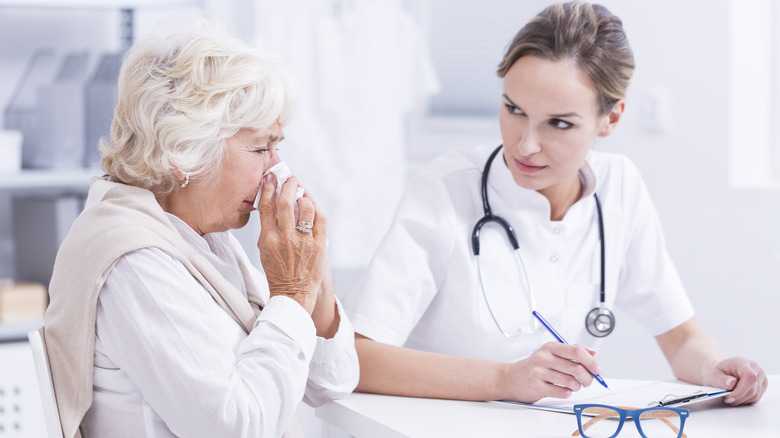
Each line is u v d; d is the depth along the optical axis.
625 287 1.94
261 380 1.35
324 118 3.59
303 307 1.46
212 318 1.36
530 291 1.75
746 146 2.91
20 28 3.31
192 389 1.30
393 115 3.67
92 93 3.13
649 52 3.08
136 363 1.32
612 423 1.42
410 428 1.39
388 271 1.70
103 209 1.38
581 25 1.56
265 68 1.44
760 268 2.77
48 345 1.36
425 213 1.75
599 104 1.59
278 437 1.38
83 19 3.42
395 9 3.66
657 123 3.06
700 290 2.92
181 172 1.41
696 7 2.94
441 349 1.79
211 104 1.39
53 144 3.09
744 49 2.88
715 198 2.92
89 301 1.32
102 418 1.37
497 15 3.73
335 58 3.58
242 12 3.61
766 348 2.75
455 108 3.91
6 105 3.29
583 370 1.47
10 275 3.33
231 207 1.47
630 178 1.90
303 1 3.71
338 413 1.54
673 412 1.37
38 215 3.09
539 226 1.76
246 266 1.63
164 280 1.33
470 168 1.80
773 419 1.46
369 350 1.63
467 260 1.73
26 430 2.81
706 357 1.77
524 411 1.49
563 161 1.61
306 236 1.47
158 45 1.44
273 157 1.52
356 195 3.60
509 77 1.59
